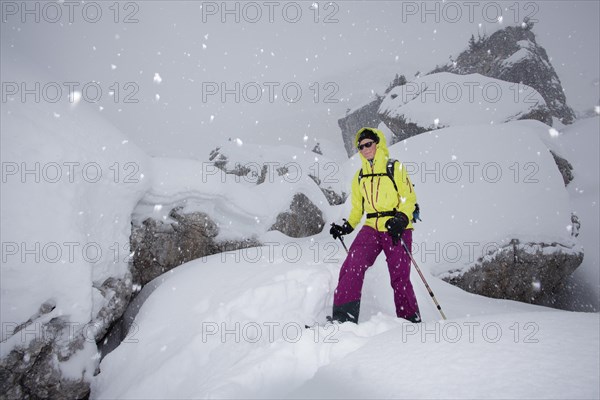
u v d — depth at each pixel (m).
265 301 2.65
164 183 3.87
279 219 5.74
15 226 2.21
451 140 5.79
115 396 2.27
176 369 2.22
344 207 6.41
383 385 1.41
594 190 6.92
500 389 1.21
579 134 8.67
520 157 5.14
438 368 1.42
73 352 2.38
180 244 4.11
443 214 4.72
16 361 2.11
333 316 2.51
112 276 2.95
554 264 4.31
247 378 1.68
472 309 3.30
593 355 1.30
